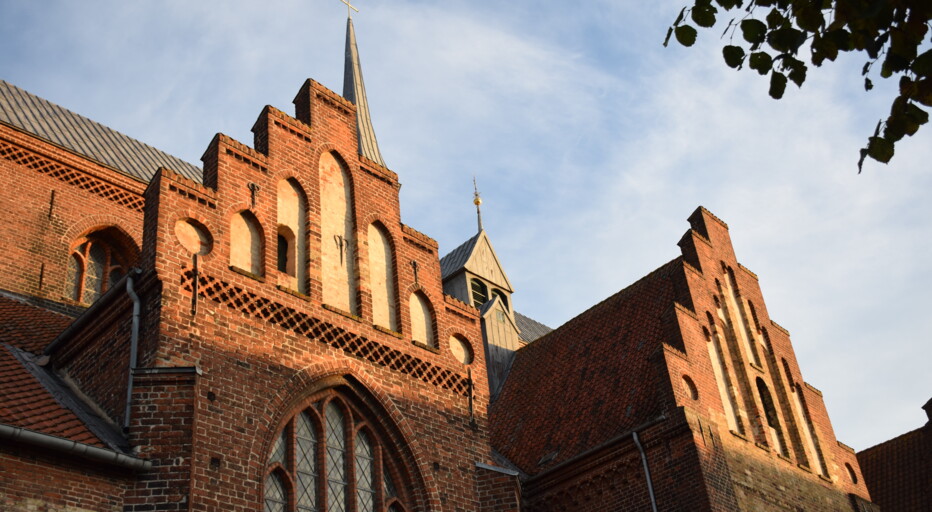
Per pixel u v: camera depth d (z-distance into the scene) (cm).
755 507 2758
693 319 3098
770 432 3172
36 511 1569
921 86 935
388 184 2681
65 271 2897
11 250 2777
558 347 3556
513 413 3384
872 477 4062
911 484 3906
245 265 2173
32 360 2123
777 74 965
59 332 2347
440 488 2297
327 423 2191
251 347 2052
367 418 2281
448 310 2627
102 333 2042
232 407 1941
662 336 3088
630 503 2670
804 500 3077
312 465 2100
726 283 3469
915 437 4081
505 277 4372
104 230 3084
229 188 2225
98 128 3512
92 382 1992
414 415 2348
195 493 1770
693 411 2725
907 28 906
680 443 2656
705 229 3538
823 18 948
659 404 2786
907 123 950
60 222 2942
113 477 1708
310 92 2608
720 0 967
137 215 3173
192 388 1841
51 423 1719
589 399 3111
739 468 2798
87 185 3078
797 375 3553
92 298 2983
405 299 2512
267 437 1984
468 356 2616
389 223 2600
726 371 3109
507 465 3062
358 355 2292
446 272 4259
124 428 1803
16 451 1594
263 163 2341
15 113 3180
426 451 2320
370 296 2419
